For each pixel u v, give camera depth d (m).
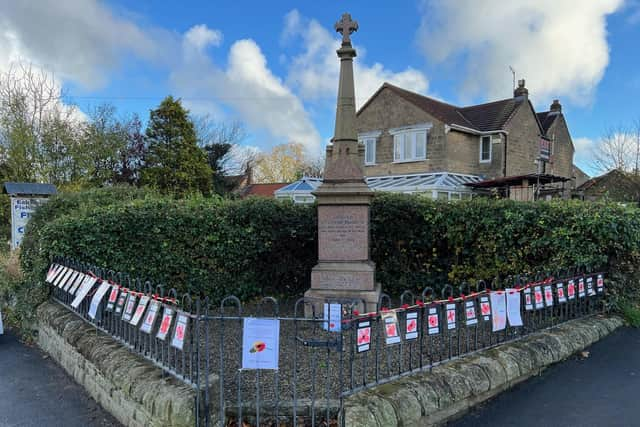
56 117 20.27
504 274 7.10
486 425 3.62
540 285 5.19
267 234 7.48
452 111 26.17
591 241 5.94
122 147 25.73
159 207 6.90
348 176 6.38
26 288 6.93
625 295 6.38
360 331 3.51
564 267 6.08
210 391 3.33
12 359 5.56
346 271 6.31
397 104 24.86
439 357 4.32
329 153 6.50
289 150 54.28
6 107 18.97
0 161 18.92
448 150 22.89
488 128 24.34
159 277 6.81
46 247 6.22
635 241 5.96
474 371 4.01
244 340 3.30
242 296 7.59
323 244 6.48
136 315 4.07
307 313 6.32
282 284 8.14
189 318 3.46
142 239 6.66
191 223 6.97
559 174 28.66
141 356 4.11
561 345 4.98
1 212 17.02
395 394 3.45
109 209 6.59
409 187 21.69
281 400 3.58
